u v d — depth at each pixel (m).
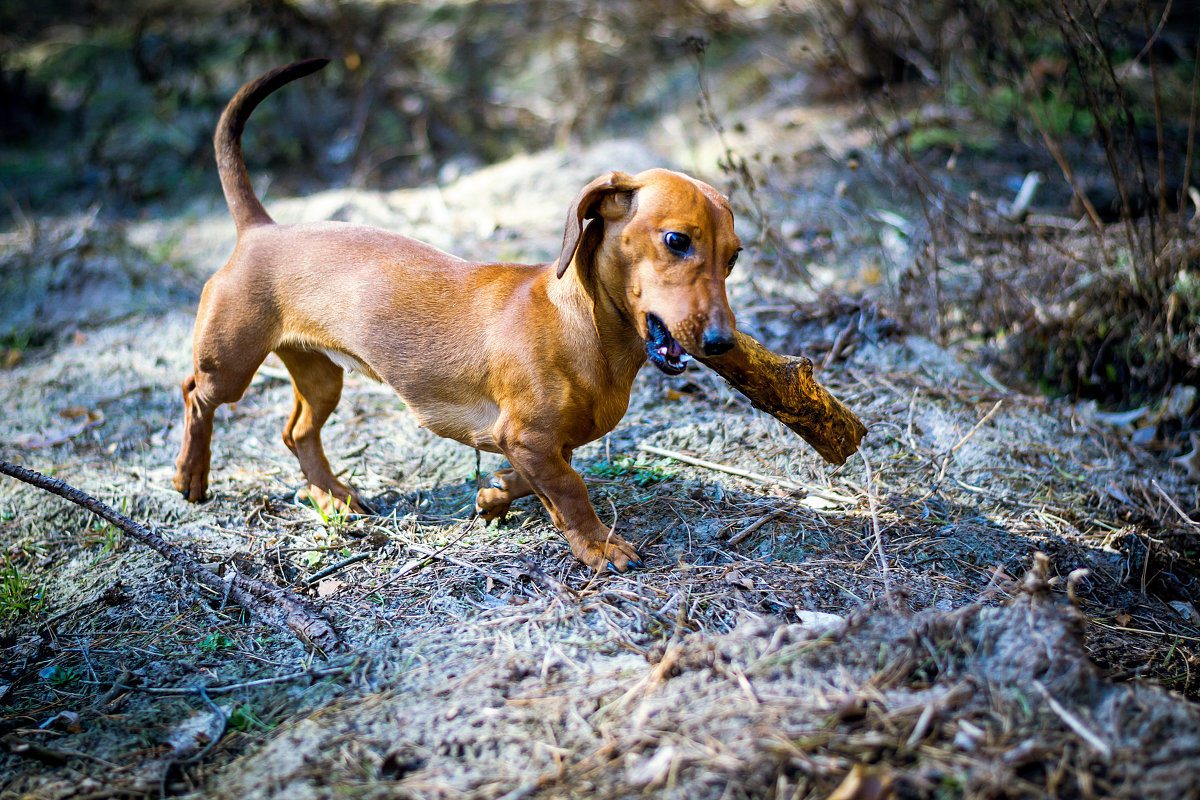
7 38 11.09
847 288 5.62
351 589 3.43
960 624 2.69
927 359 4.93
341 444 4.51
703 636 2.87
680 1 9.62
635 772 2.33
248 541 3.80
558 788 2.33
